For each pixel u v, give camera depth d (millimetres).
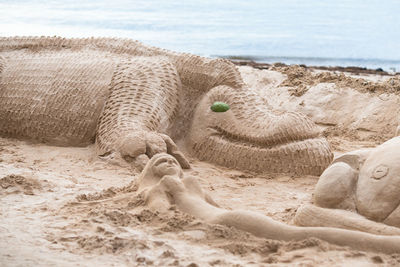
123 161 10984
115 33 31531
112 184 9695
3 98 12797
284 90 16188
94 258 6379
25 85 12719
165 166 8133
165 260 6320
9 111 12656
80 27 32469
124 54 13078
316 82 16281
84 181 9820
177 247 6672
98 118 12070
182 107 12477
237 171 11289
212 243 6816
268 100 15984
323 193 7402
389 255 6422
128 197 8094
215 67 12422
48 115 12320
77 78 12438
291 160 11023
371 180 7254
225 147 11602
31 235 6949
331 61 28297
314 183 10570
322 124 14844
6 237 6836
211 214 7285
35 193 8766
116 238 6691
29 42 13641
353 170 7574
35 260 6172
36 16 34812
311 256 6395
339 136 14203
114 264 6242
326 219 7234
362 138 13984
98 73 12438
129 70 12352
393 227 6852
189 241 6852
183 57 12758
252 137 11383
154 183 8125
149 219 7395
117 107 11836
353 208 7320
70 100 12258
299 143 11047
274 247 6652
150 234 7027
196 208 7461
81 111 12141
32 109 12453
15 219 7531
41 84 12594
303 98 15570
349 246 6574
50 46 13531
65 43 13484
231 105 11945
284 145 11148
